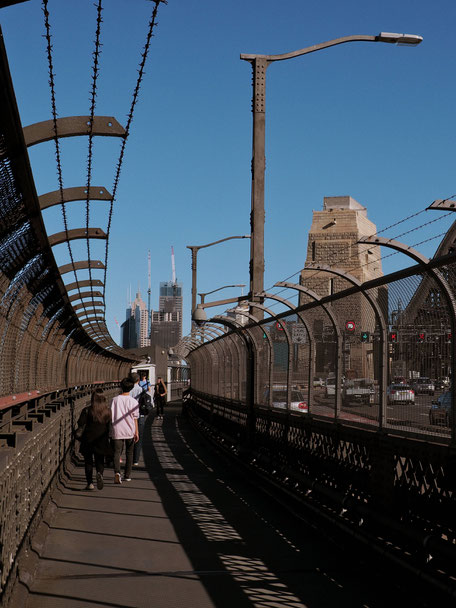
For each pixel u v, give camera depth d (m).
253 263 13.30
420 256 6.18
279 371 13.35
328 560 7.29
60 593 6.05
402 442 6.89
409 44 12.13
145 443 21.23
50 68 5.39
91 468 11.94
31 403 12.46
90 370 28.86
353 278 7.85
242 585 6.37
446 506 6.00
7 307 8.64
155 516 9.59
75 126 6.54
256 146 13.30
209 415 24.20
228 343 20.70
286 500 10.59
